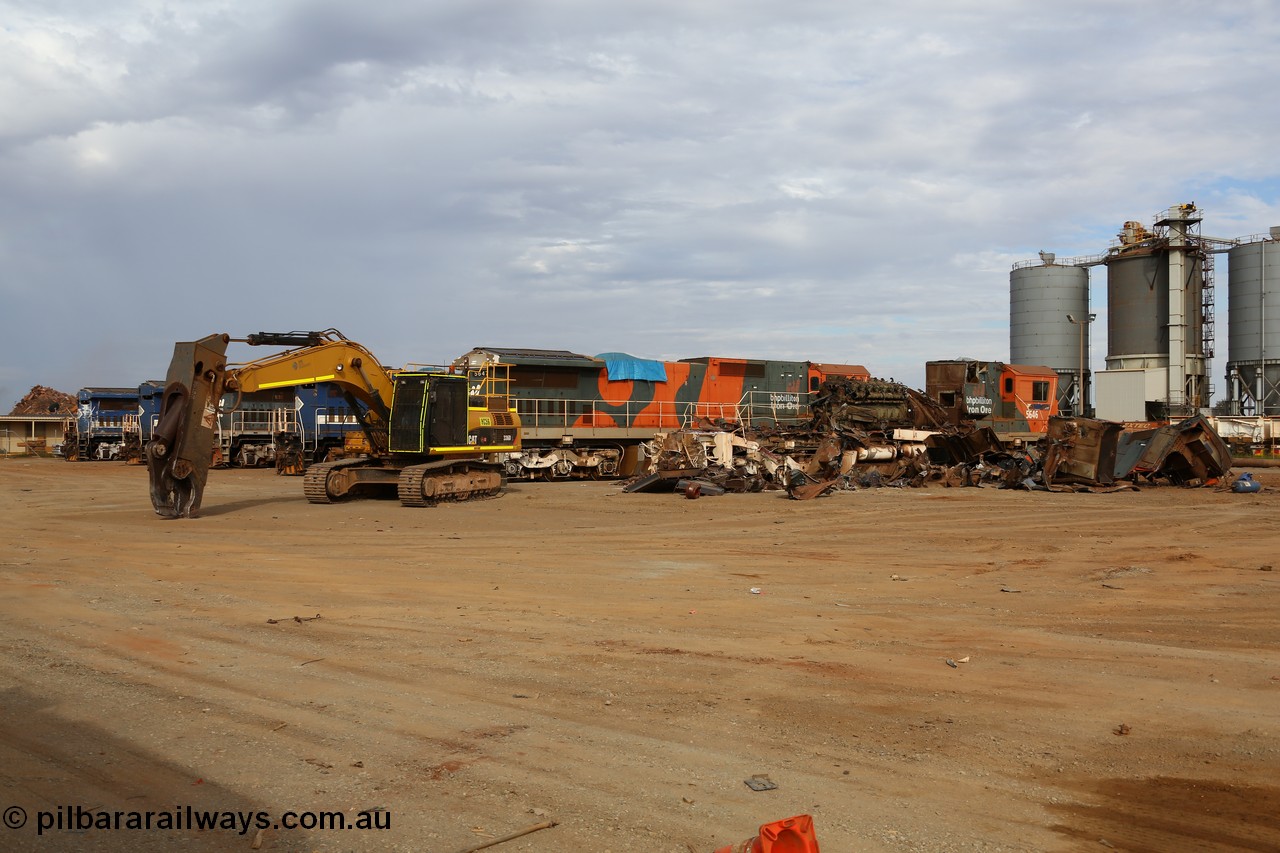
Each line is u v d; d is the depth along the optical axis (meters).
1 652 8.73
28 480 37.91
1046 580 13.32
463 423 26.06
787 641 9.38
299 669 8.19
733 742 6.39
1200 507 24.73
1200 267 67.75
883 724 6.80
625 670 8.21
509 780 5.68
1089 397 73.38
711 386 38.97
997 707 7.24
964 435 36.88
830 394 37.19
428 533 18.56
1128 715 7.06
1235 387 69.50
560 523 20.53
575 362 34.81
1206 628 10.16
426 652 8.80
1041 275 73.62
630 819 5.12
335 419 41.91
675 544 17.11
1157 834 5.03
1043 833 5.03
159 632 9.59
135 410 63.34
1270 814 5.30
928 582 13.13
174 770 5.83
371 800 5.38
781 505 25.00
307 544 16.80
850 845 4.83
